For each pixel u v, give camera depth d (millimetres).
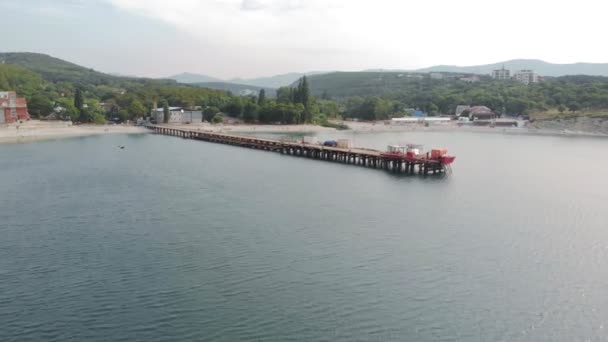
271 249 52031
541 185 93375
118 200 74188
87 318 37094
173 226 60344
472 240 56375
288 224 61500
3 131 182250
